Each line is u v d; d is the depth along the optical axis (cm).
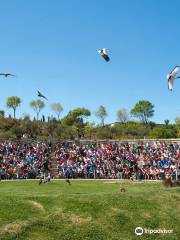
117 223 2477
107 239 2323
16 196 2595
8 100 11269
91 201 2619
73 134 9800
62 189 3875
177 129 9781
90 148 6519
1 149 6072
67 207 2509
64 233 2295
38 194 2769
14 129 9481
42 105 11175
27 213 2394
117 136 9600
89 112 11694
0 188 3912
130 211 2623
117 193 2850
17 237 2198
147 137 9438
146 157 6212
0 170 5431
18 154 6047
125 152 6372
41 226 2312
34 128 9819
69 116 11306
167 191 3094
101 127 10125
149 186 4169
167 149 6406
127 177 5638
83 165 5850
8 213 2362
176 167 5631
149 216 2628
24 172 5547
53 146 6531
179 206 2898
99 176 5709
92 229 2367
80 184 4578
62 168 5769
